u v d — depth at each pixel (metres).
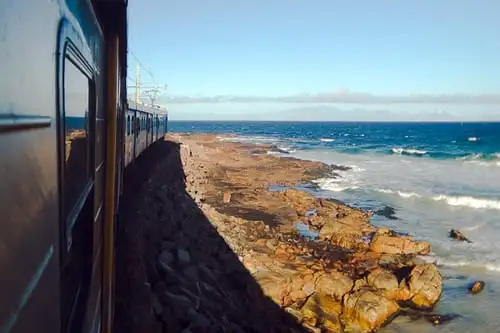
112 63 5.56
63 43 2.69
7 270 1.68
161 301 10.43
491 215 25.83
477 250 19.14
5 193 1.66
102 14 5.40
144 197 16.11
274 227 21.83
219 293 12.77
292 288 13.94
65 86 2.85
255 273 14.55
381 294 13.94
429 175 41.22
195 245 15.79
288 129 177.88
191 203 21.38
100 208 5.10
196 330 9.83
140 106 20.83
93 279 4.41
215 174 37.56
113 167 5.41
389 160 55.09
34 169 2.04
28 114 1.95
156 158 26.34
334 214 24.59
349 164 50.69
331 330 12.38
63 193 2.72
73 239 3.38
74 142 3.31
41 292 2.18
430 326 12.92
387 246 18.66
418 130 145.38
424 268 15.03
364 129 169.50
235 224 20.69
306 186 35.41
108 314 5.03
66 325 3.09
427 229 22.89
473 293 14.93
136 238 11.58
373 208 27.86
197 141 78.62
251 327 11.55
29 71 1.97
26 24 1.93
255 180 37.00
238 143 79.75
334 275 14.70
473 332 12.64
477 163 49.12
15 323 1.77
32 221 2.01
